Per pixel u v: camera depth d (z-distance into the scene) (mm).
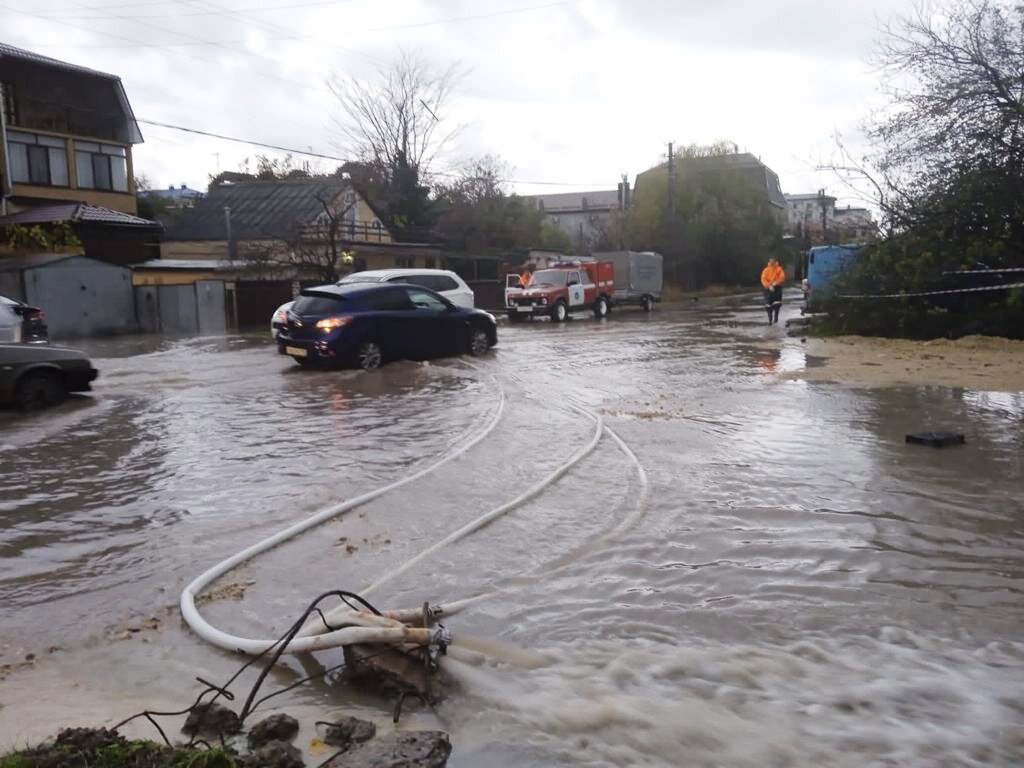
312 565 5125
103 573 5051
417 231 44469
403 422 9758
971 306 18953
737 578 4797
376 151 45531
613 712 3326
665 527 5730
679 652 3854
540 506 6258
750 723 3232
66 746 3014
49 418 10266
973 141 19234
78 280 25453
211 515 6195
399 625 3738
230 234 34500
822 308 21156
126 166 33969
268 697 3502
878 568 4934
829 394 11297
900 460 7520
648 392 11867
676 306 39094
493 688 3543
